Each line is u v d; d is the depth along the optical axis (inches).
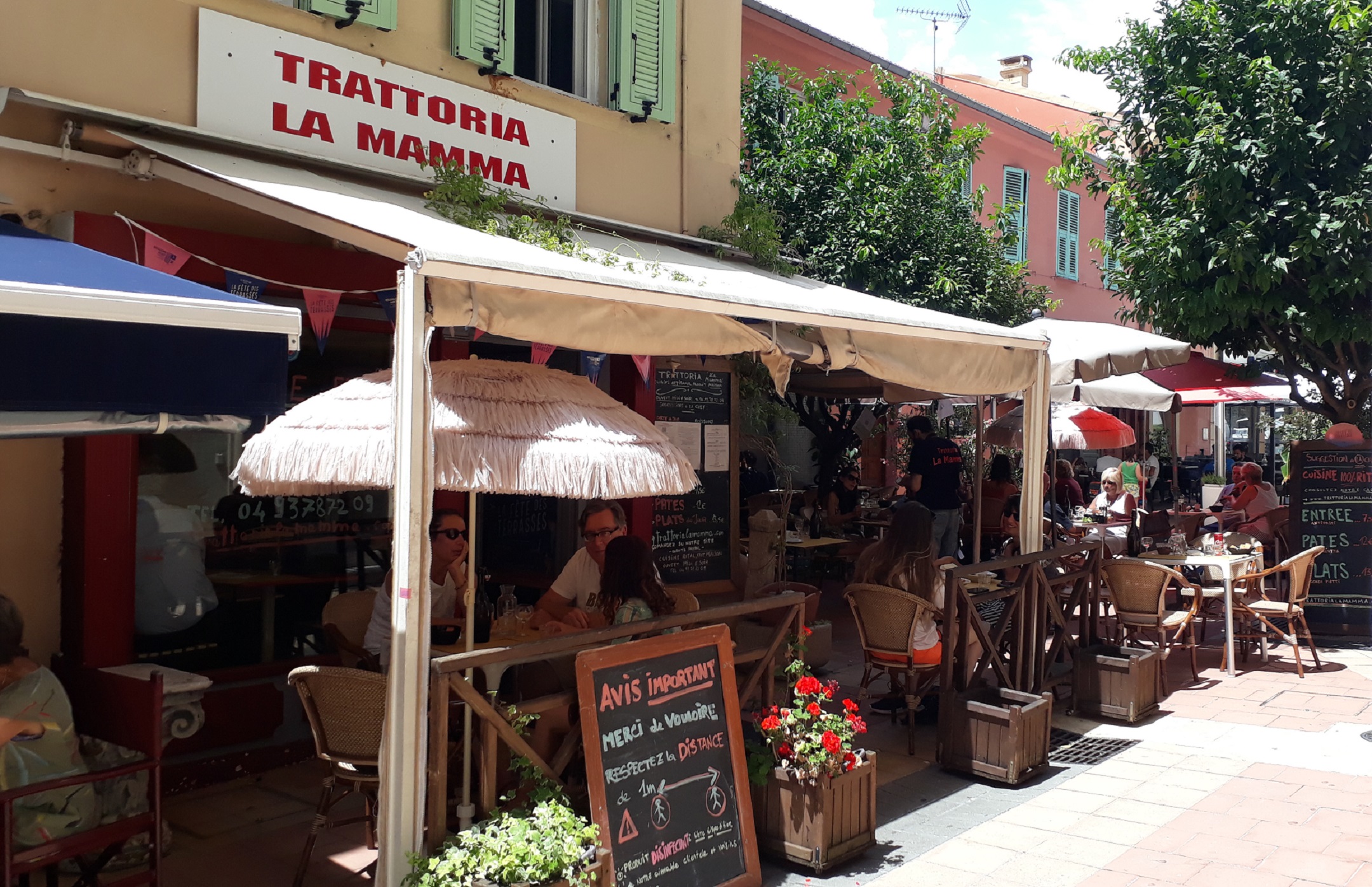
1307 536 373.1
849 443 513.0
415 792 135.0
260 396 116.3
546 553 311.3
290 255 217.3
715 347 189.6
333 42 231.9
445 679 138.4
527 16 285.4
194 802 209.6
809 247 416.8
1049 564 287.9
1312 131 353.4
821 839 176.2
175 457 220.4
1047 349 281.6
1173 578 336.8
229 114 213.8
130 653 197.6
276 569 239.8
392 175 236.1
